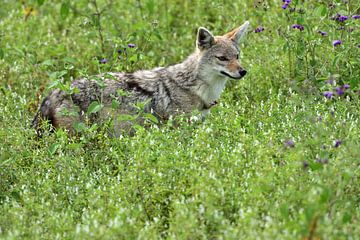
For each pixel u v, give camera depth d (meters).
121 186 10.55
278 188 9.84
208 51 13.90
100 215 9.70
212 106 13.28
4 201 10.85
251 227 8.95
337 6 14.70
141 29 16.77
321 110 12.29
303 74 14.23
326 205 9.31
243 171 10.54
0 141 11.84
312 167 9.76
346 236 8.89
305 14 14.59
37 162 11.63
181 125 12.16
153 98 13.70
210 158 10.62
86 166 11.65
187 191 10.17
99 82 12.44
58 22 19.03
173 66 14.07
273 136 11.52
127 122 13.41
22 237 9.55
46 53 16.91
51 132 13.38
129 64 15.41
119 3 18.78
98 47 16.64
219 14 17.69
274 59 15.05
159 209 10.34
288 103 13.19
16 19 18.95
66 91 12.41
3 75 16.05
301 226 8.81
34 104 14.97
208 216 9.38
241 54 16.03
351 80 13.15
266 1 16.88
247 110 13.96
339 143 10.08
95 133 12.43
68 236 9.52
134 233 9.48
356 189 10.17
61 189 11.01
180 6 18.69
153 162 10.78
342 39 14.17
